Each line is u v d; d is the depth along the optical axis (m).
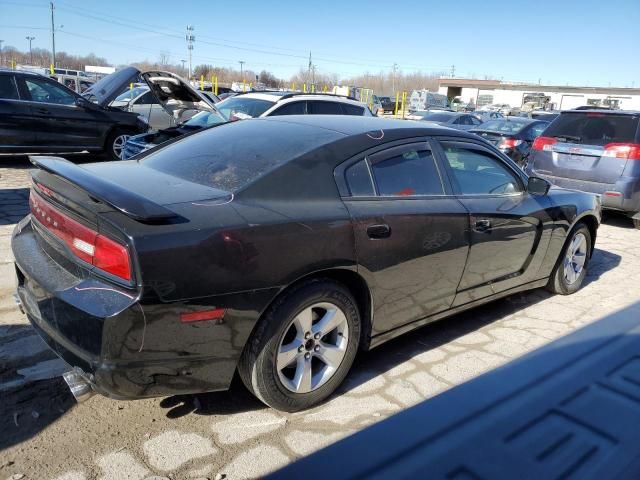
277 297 2.60
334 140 3.12
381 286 3.03
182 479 2.30
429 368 3.40
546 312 4.50
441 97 48.84
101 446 2.47
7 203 6.90
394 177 3.23
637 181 7.41
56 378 2.98
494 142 11.95
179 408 2.81
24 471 2.28
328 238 2.71
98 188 2.36
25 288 2.83
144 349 2.24
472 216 3.54
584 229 4.89
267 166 2.87
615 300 4.90
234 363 2.51
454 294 3.59
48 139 9.85
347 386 3.13
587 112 7.86
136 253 2.18
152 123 14.06
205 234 2.34
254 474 2.36
